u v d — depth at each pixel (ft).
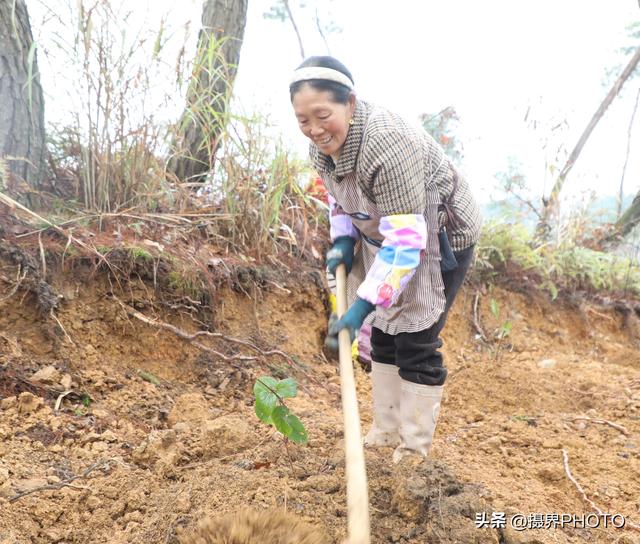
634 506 9.99
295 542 6.61
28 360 11.31
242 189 15.55
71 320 12.07
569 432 12.96
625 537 8.96
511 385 15.80
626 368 18.34
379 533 7.95
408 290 8.99
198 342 13.47
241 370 13.42
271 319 15.11
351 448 6.21
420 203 8.27
